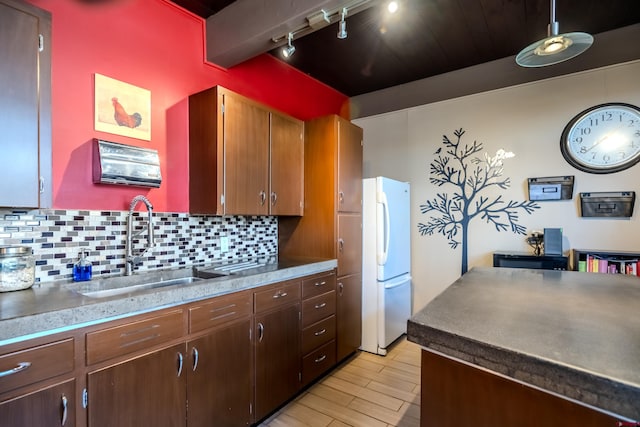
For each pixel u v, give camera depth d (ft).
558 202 9.52
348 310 9.47
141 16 6.90
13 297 4.49
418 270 11.98
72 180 5.85
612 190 8.82
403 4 7.63
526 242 9.99
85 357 4.14
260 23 7.13
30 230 5.35
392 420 6.72
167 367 5.00
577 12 8.09
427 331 3.27
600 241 8.95
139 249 6.73
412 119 12.23
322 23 6.77
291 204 8.96
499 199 10.48
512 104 10.30
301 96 11.32
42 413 3.77
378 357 9.76
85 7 6.09
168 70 7.34
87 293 5.62
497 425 3.01
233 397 6.00
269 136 8.23
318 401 7.43
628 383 2.18
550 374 2.49
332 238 9.02
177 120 7.46
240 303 6.17
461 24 8.55
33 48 4.81
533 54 5.77
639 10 8.05
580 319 3.50
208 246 8.08
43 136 4.90
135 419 4.61
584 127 9.14
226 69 8.67
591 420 2.52
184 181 7.55
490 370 2.81
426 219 11.86
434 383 3.46
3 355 3.51
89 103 6.09
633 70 8.64
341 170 9.25
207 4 7.61
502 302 4.18
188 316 5.31
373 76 11.85
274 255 9.92
